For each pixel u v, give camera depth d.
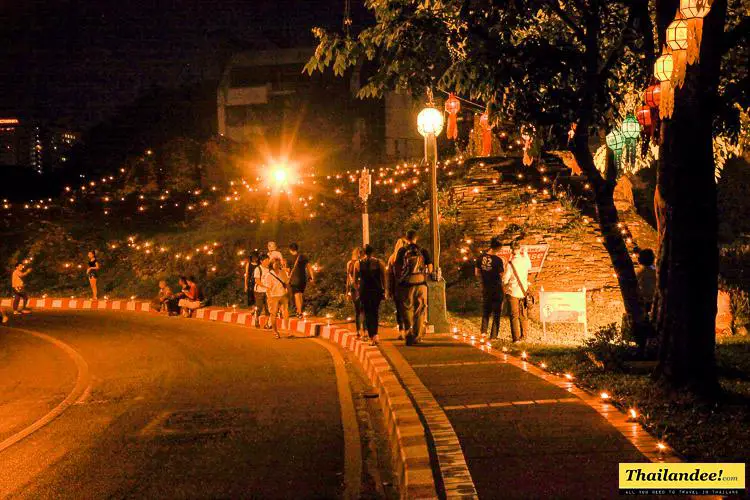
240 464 7.19
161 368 13.43
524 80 10.90
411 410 7.78
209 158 38.03
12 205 37.62
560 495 5.03
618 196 23.03
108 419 9.40
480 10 10.90
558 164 25.30
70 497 6.36
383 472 6.88
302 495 6.25
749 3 12.05
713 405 7.28
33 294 29.05
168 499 6.22
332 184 31.80
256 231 28.92
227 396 10.66
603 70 10.96
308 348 15.54
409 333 13.13
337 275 22.66
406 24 10.84
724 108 8.76
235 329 19.44
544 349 12.20
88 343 17.09
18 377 13.02
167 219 35.25
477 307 18.97
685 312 7.69
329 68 45.31
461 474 5.56
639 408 7.28
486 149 17.69
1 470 7.23
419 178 28.67
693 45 6.92
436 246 15.20
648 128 10.17
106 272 30.41
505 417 7.23
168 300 23.91
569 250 20.75
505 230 21.70
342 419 8.99
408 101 42.78
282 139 44.41
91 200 37.47
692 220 7.65
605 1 10.96
